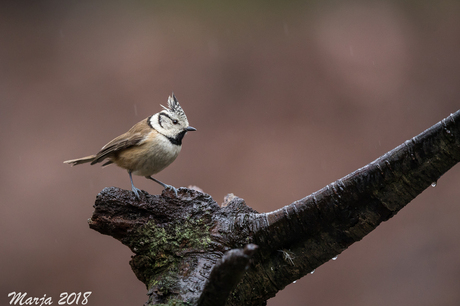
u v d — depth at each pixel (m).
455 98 14.24
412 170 3.70
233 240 4.16
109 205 4.11
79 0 18.52
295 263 4.18
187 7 18.36
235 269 2.79
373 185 3.80
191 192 4.35
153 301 3.85
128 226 4.14
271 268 4.23
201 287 3.84
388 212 3.87
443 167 3.62
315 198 3.99
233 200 4.43
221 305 3.11
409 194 3.78
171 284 3.89
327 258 4.15
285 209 4.12
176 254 4.09
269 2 18.38
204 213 4.25
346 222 3.99
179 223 4.20
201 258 4.05
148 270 4.16
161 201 4.24
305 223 4.07
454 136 3.52
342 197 3.90
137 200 4.16
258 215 4.26
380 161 3.77
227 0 18.89
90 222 4.17
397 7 18.05
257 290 4.23
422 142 3.64
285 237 4.16
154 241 4.13
